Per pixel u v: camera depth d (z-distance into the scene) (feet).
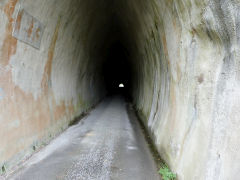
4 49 12.41
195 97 9.88
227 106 7.06
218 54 8.10
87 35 33.24
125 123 28.48
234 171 6.10
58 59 22.82
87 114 35.94
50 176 11.46
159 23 17.16
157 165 13.58
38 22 16.17
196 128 9.55
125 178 11.45
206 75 8.86
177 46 12.89
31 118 15.93
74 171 12.18
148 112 27.32
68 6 20.66
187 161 9.87
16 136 13.50
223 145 7.00
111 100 66.95
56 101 22.47
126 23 34.73
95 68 51.34
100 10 31.17
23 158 13.96
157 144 16.87
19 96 14.38
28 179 11.06
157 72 22.65
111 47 57.31
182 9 10.95
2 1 11.53
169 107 15.67
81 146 17.30
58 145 17.53
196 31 9.70
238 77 6.60
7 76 12.91
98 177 11.48
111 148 16.96
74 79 31.32
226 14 6.92
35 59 16.88
